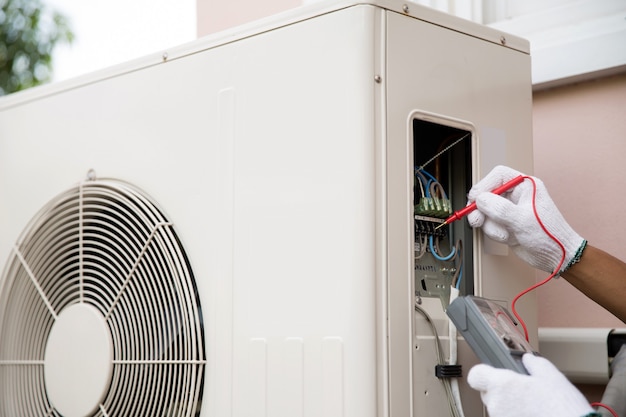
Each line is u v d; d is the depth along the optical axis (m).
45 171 1.38
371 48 1.00
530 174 1.21
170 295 1.16
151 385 1.17
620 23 1.40
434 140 1.16
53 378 1.27
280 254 1.04
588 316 1.44
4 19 6.15
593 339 1.37
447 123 1.09
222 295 1.10
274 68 1.08
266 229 1.06
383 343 0.98
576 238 1.07
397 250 1.00
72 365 1.25
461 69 1.12
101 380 1.21
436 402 1.04
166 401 1.14
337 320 0.98
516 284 1.18
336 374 0.97
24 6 6.17
